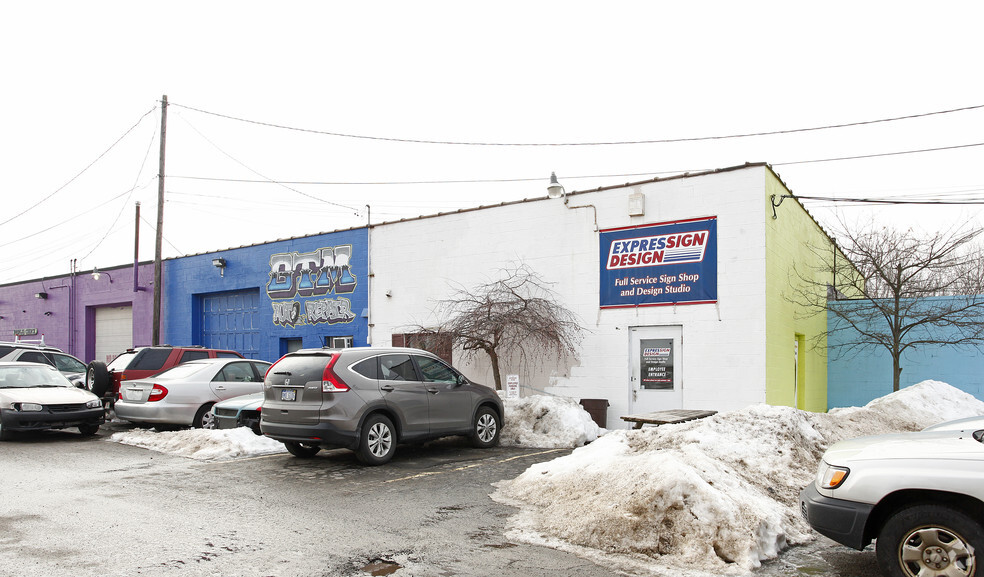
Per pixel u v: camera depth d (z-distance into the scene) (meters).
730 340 13.07
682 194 13.84
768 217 13.16
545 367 15.48
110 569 5.11
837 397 17.33
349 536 6.11
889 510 4.94
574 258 15.20
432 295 17.59
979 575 4.43
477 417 11.51
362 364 9.93
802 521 6.52
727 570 5.31
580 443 11.98
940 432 5.66
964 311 15.27
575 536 6.02
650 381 14.05
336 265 19.81
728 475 6.73
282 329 21.11
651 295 14.07
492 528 6.45
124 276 26.48
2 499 7.50
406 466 9.77
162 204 21.03
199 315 24.14
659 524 5.83
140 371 14.40
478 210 16.86
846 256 19.48
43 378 13.71
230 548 5.68
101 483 8.44
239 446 10.75
